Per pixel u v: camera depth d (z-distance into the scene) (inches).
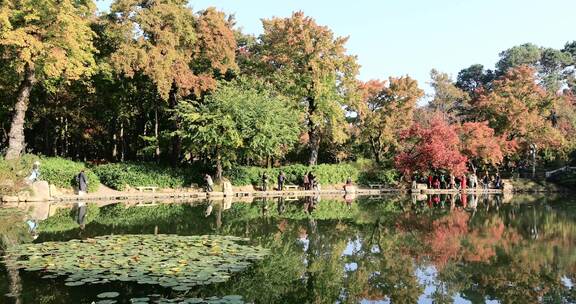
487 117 1959.9
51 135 1745.8
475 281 422.3
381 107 1878.7
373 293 384.5
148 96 1498.5
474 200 1307.8
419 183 1729.8
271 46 1611.7
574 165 2015.3
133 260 439.8
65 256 454.3
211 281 378.0
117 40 1256.2
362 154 2004.2
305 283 409.1
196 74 1475.1
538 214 935.0
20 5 1013.8
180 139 1408.7
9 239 555.8
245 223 751.7
